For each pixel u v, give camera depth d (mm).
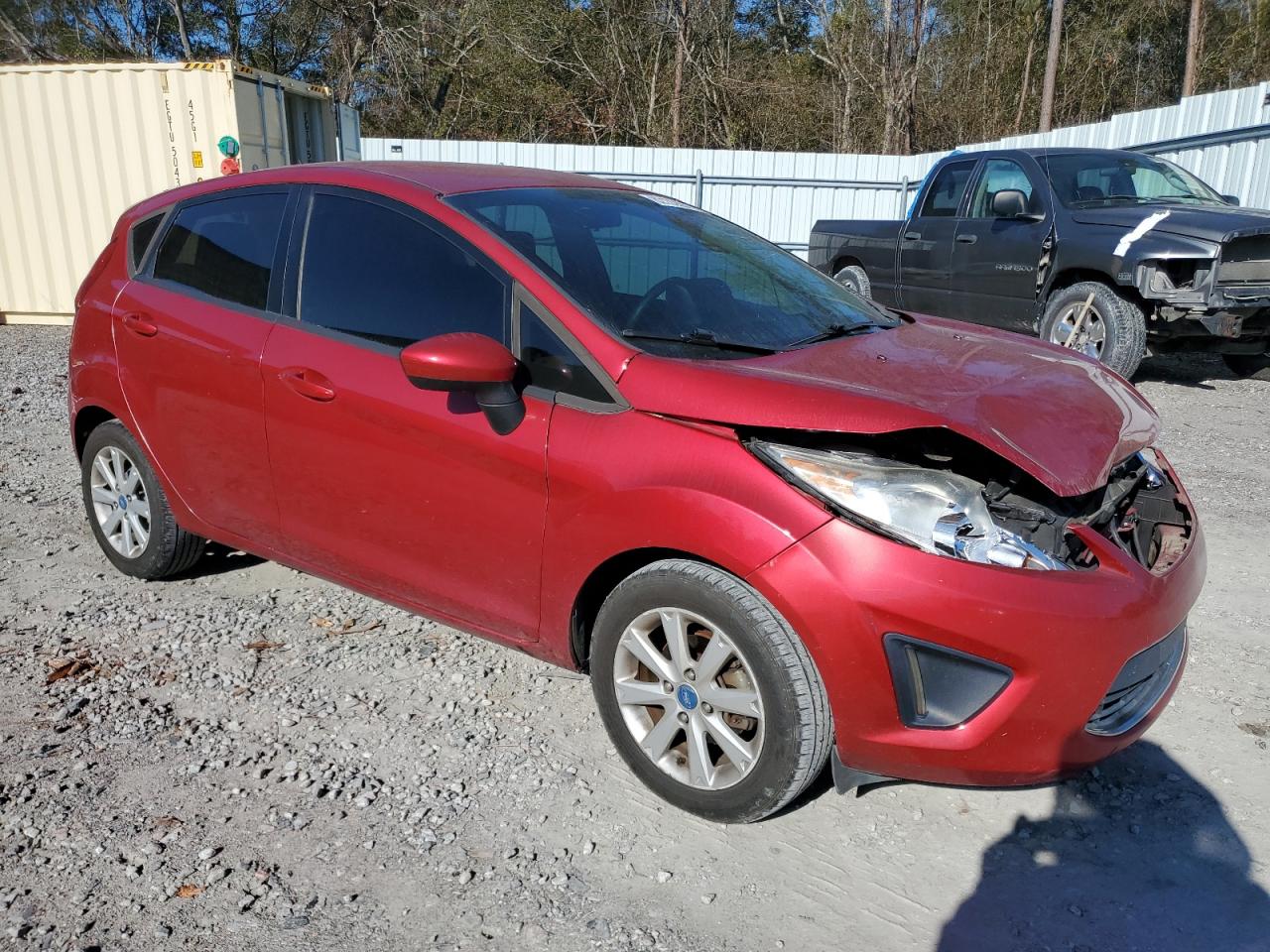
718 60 31250
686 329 3094
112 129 10953
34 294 11531
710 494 2613
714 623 2664
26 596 4258
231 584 4426
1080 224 8398
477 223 3217
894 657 2492
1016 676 2479
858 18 31125
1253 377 9453
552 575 2953
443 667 3709
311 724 3320
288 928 2438
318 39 31500
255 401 3586
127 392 4062
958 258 9555
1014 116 35250
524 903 2537
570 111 31688
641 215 3742
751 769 2680
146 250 4121
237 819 2834
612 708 2953
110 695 3473
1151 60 36375
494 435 2996
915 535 2484
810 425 2564
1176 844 2812
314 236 3568
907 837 2836
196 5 30641
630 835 2803
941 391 2787
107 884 2570
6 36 30516
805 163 18359
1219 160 11430
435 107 32094
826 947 2420
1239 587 4539
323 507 3500
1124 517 2986
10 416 7461
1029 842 2822
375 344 3326
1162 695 2895
